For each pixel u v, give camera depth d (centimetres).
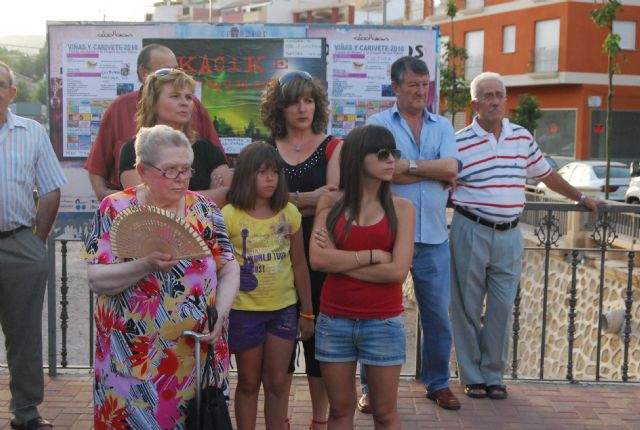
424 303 473
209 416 305
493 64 3328
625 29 3059
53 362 522
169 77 379
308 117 410
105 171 466
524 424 457
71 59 539
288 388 403
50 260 521
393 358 361
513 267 495
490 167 484
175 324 306
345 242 360
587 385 525
